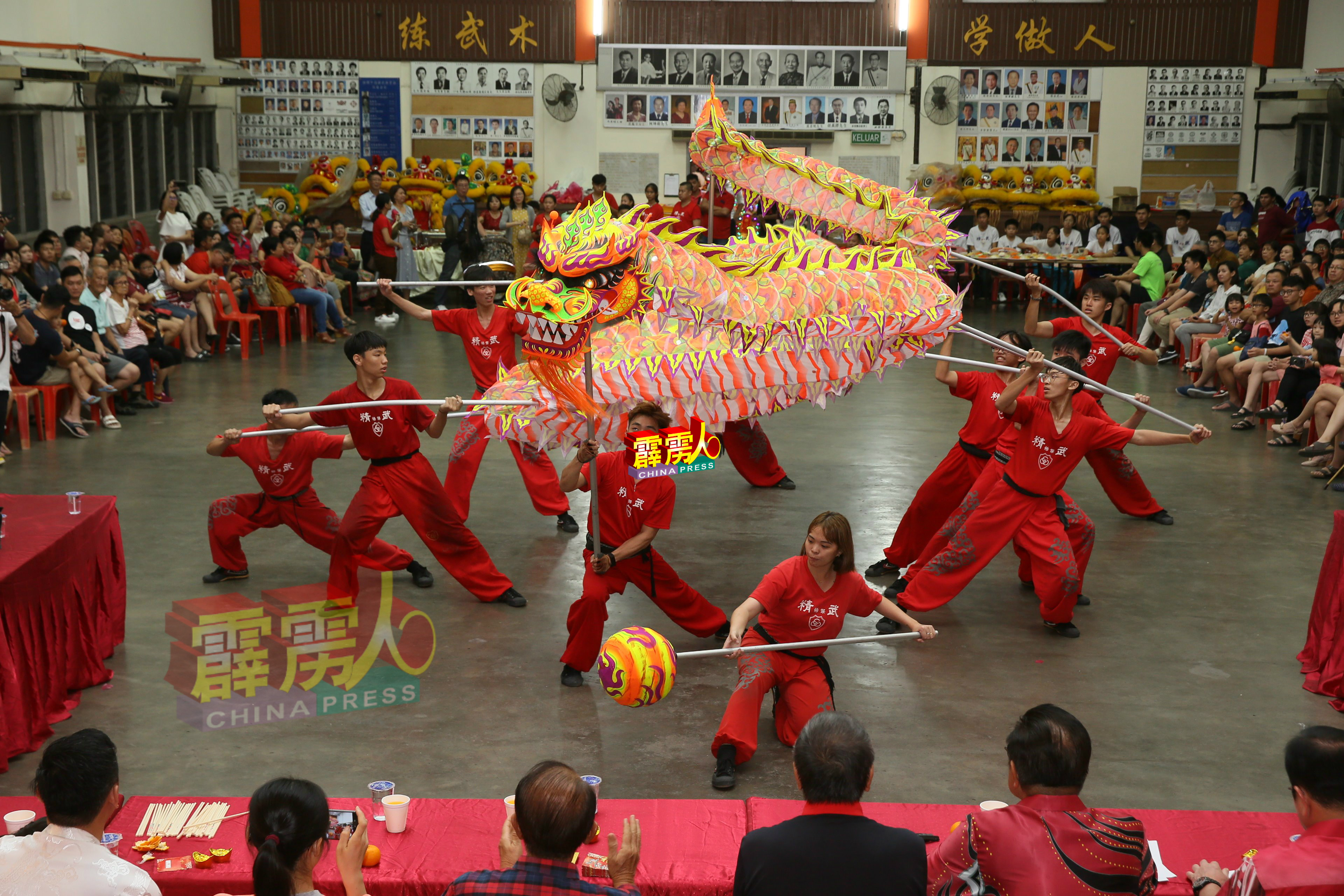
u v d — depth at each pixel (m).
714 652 4.30
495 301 7.36
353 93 19.69
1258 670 5.57
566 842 2.64
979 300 18.73
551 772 2.69
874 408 11.30
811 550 4.39
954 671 5.54
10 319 8.65
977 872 2.79
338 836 3.50
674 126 19.80
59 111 13.69
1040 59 19.50
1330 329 9.88
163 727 4.87
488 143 19.89
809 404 11.38
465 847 3.55
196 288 13.09
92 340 9.95
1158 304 14.54
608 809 3.80
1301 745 2.82
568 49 19.56
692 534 7.50
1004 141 19.78
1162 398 11.77
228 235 15.20
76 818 2.94
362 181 18.58
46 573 4.77
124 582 5.63
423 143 19.88
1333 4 18.62
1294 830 3.64
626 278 5.00
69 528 5.02
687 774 4.57
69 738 3.01
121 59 13.81
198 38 18.75
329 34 19.48
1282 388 9.86
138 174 16.59
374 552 6.44
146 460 8.91
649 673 3.99
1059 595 5.77
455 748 4.75
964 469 6.43
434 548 6.15
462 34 19.50
